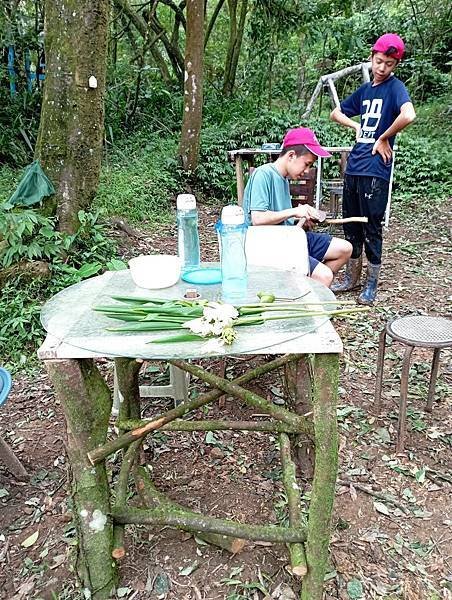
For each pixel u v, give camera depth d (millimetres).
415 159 7406
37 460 2230
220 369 2629
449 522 1844
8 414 2586
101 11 3537
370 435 2324
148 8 10422
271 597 1570
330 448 1401
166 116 8648
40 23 7109
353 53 9711
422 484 2031
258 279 1854
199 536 1766
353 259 3889
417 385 2701
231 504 1946
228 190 7352
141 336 1410
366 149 3523
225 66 10562
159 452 2244
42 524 1882
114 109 7965
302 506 1915
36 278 3406
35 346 3131
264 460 2178
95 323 1495
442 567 1672
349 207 3725
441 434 2312
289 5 9000
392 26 10305
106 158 6859
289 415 1719
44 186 3641
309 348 1317
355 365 2916
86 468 1486
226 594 1586
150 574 1658
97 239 3969
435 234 5523
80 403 1431
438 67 10789
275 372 2785
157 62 9781
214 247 5141
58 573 1682
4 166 6023
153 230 5469
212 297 1646
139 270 1736
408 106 3289
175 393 2447
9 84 6875
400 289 4039
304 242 2365
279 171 2770
